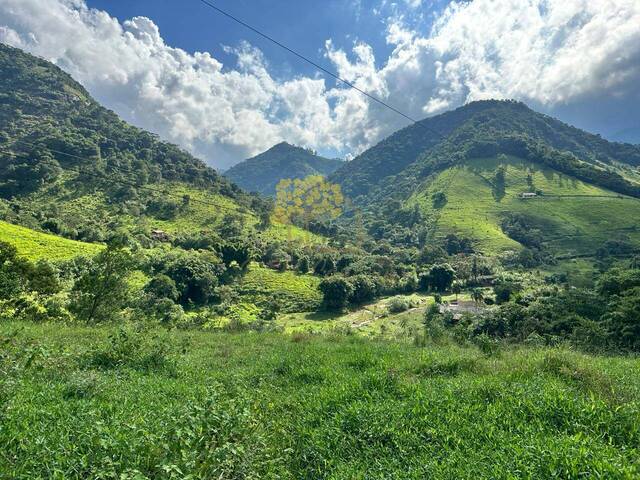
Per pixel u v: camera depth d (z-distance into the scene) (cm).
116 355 1020
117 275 2692
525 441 475
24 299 2714
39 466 390
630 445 465
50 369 821
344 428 564
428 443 504
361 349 1291
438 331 1964
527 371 787
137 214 11225
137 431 466
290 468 484
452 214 15688
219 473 401
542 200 15562
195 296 7144
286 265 9744
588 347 1891
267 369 996
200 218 11988
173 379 891
